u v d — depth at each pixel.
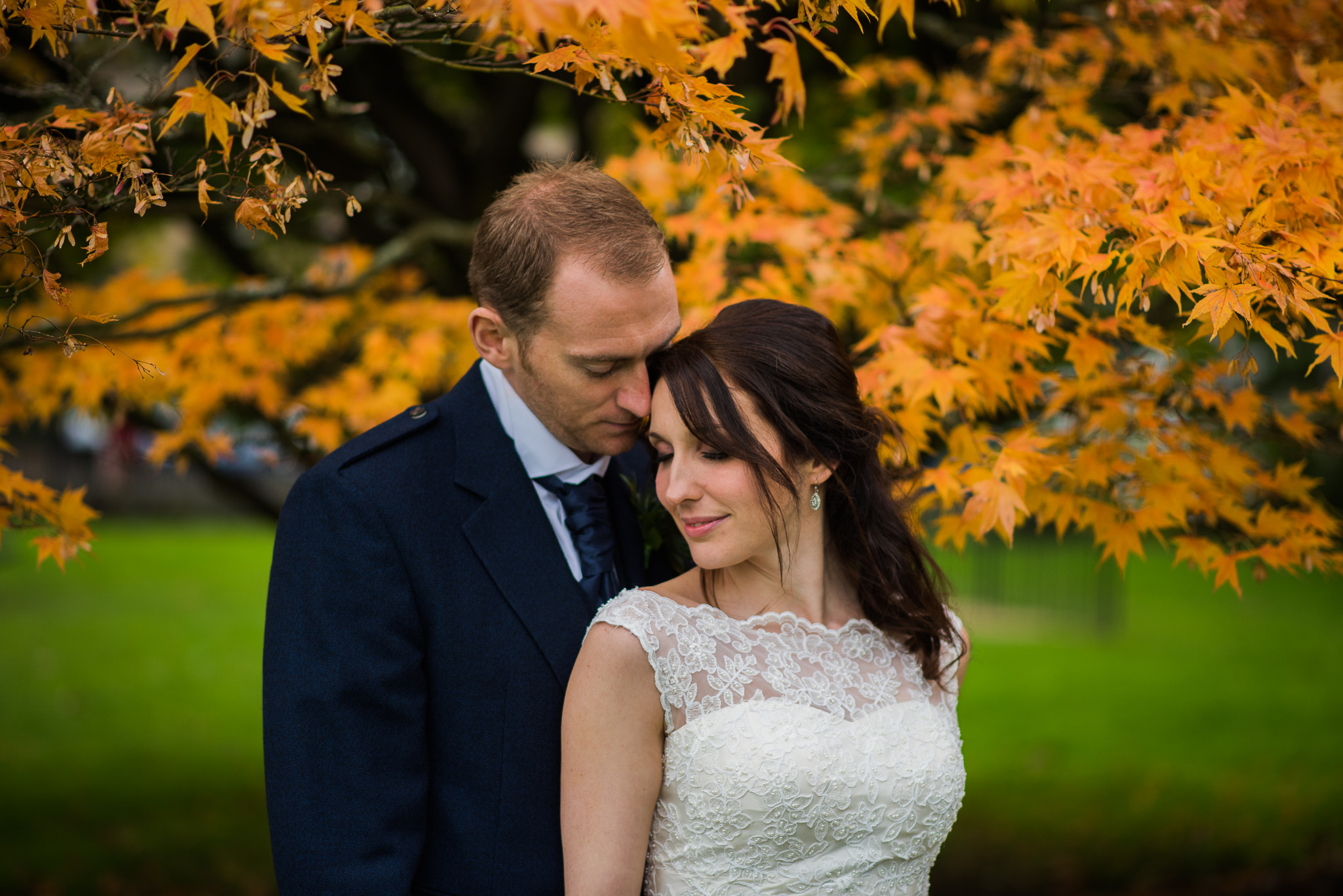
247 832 5.29
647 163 2.76
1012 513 1.91
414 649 1.65
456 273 3.98
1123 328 2.24
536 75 1.75
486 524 1.73
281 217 1.62
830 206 2.75
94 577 11.82
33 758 6.25
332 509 1.65
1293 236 1.75
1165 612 10.41
